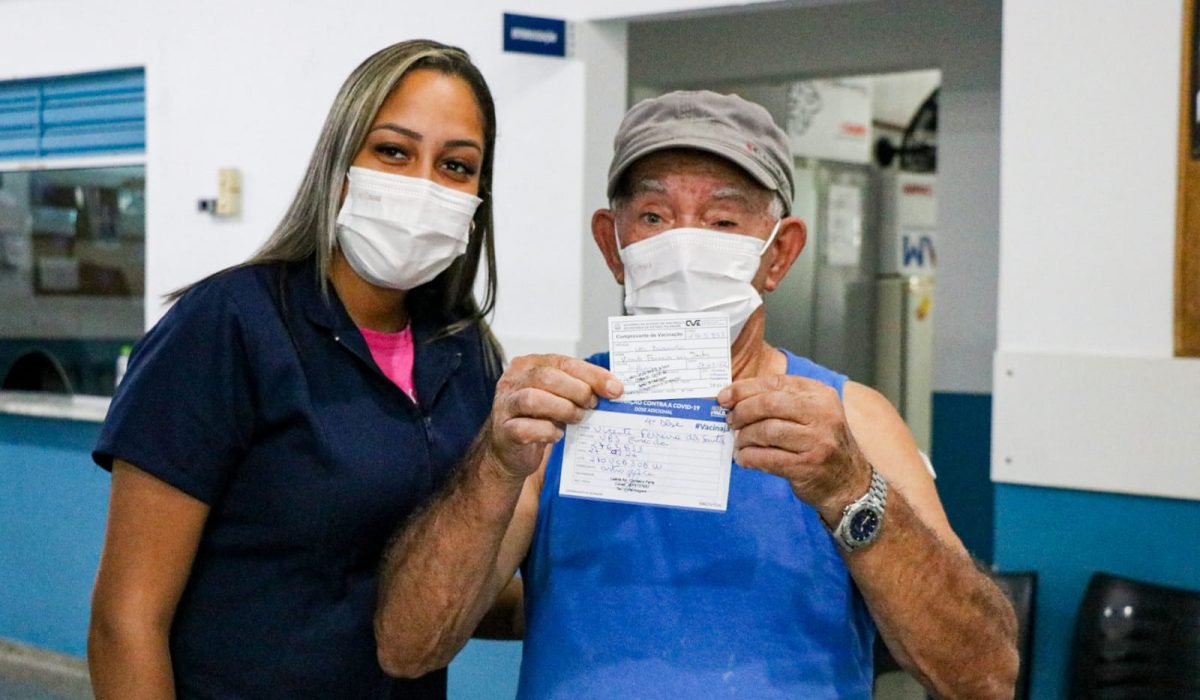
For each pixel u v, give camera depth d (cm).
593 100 368
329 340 154
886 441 140
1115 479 289
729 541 135
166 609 146
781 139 142
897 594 123
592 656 133
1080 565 296
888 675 298
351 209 153
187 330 147
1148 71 282
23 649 490
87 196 500
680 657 131
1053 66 294
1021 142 299
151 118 463
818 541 135
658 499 126
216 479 147
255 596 150
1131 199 286
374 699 154
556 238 372
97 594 146
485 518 132
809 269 527
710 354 126
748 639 131
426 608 137
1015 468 302
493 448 130
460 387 167
